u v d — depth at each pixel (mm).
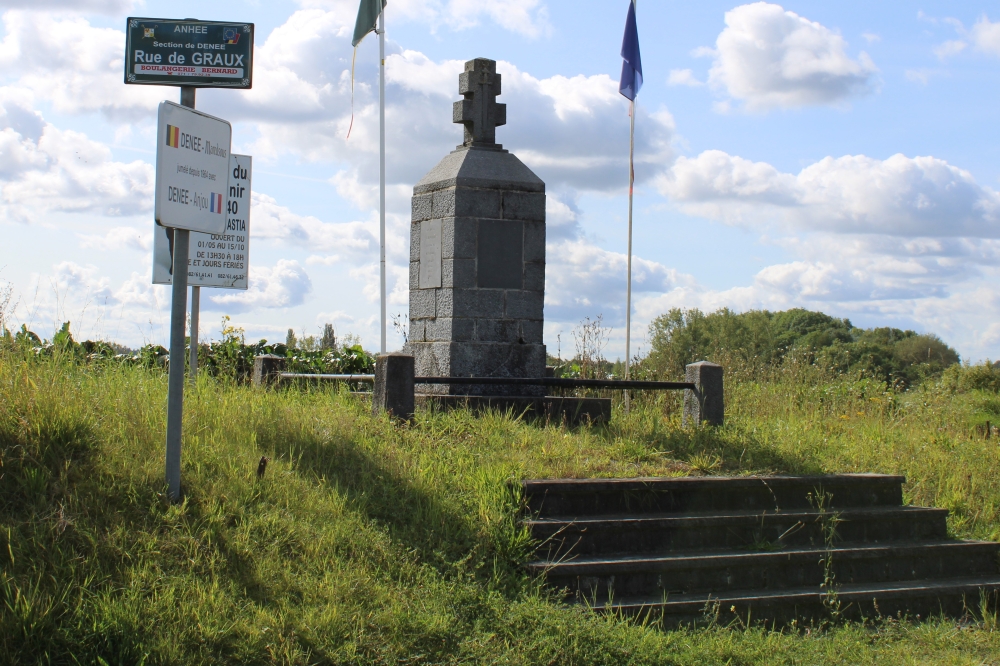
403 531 5957
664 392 11602
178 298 5664
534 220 9922
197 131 5773
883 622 6531
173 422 5598
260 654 4574
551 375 11727
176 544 5145
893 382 14719
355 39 14438
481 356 9648
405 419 7977
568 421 9352
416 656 4859
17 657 4145
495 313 9719
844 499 7730
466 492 6598
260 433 6895
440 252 9797
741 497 7340
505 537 6141
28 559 4691
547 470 7176
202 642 4516
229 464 6105
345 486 6340
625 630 5566
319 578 5277
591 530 6539
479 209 9695
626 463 7641
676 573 6445
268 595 5008
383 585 5363
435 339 9844
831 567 6945
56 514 5070
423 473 6691
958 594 6988
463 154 9914
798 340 44125
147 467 5703
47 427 5691
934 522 7727
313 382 10453
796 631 6258
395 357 8008
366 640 4871
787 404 12508
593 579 6207
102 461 5664
